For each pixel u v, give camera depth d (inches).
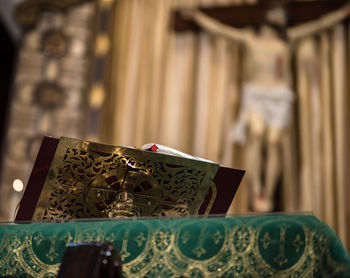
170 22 288.5
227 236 47.8
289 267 46.4
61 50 289.3
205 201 64.5
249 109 252.8
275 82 256.7
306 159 258.2
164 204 62.1
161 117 273.0
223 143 267.1
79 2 296.5
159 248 48.1
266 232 47.4
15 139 274.5
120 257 44.7
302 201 251.4
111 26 291.1
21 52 290.2
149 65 281.9
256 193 246.1
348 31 276.4
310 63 275.4
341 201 249.1
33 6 294.7
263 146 251.6
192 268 47.1
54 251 50.5
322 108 267.0
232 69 279.1
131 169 59.6
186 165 60.4
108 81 279.9
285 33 268.8
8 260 51.0
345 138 258.8
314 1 274.1
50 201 58.4
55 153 56.8
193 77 279.1
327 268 46.1
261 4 274.2
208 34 285.1
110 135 270.7
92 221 51.1
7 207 258.5
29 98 282.2
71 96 281.4
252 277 46.4
